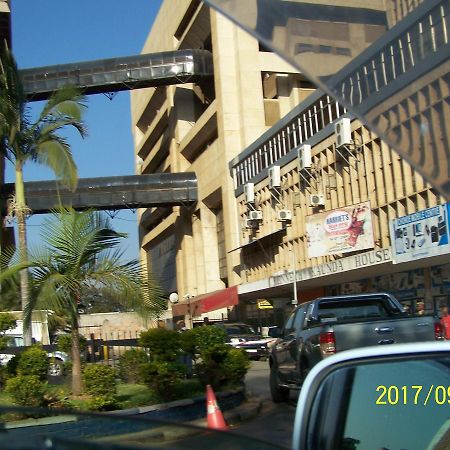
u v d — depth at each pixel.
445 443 4.21
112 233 12.54
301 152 37.44
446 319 18.23
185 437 2.89
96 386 10.93
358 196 33.19
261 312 47.41
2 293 14.30
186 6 53.47
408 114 4.39
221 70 48.12
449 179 4.42
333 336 10.40
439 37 4.31
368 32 4.39
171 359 12.09
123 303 12.48
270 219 43.06
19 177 19.11
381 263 28.66
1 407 3.14
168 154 63.50
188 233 57.59
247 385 17.09
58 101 18.06
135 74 47.31
